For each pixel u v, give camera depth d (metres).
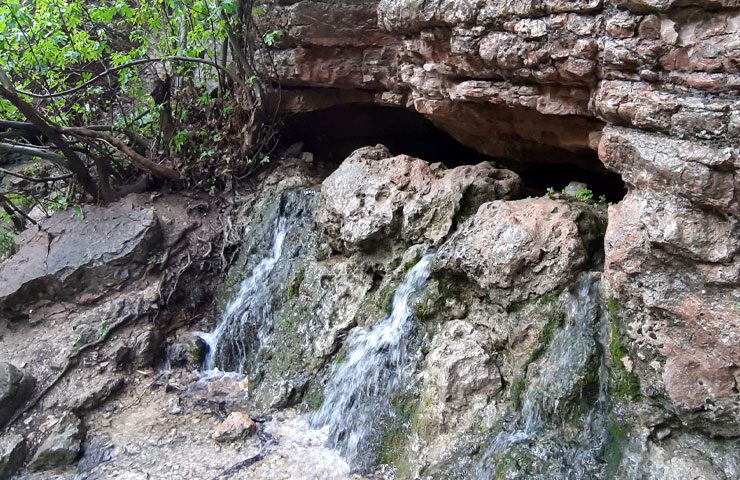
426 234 5.22
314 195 6.84
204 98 7.68
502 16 4.22
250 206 7.54
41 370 5.95
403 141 8.67
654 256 3.36
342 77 7.18
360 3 6.71
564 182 6.19
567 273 4.06
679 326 3.32
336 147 8.75
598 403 3.76
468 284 4.70
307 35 6.98
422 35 5.20
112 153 7.96
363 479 4.49
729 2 2.88
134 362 6.26
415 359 4.77
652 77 3.31
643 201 3.43
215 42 7.50
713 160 2.96
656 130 3.33
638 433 3.52
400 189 5.49
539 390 3.97
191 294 7.02
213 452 5.02
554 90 4.32
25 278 6.45
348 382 5.19
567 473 3.61
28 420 5.52
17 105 6.30
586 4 3.61
